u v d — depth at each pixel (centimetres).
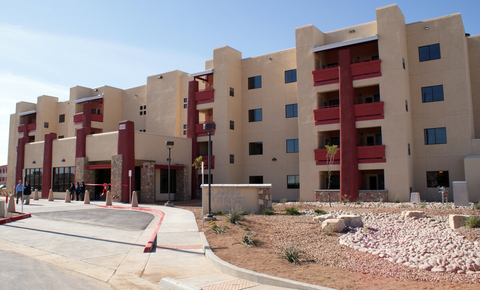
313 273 836
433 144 2952
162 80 4197
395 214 1759
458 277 810
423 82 3012
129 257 1014
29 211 2298
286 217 1719
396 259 963
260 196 2058
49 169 3862
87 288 725
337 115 3034
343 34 3275
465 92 2853
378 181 3141
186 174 3516
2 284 726
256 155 3709
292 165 3509
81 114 4450
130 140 3064
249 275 798
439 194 2894
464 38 2928
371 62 2914
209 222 1608
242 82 3853
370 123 2889
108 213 2191
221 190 2145
